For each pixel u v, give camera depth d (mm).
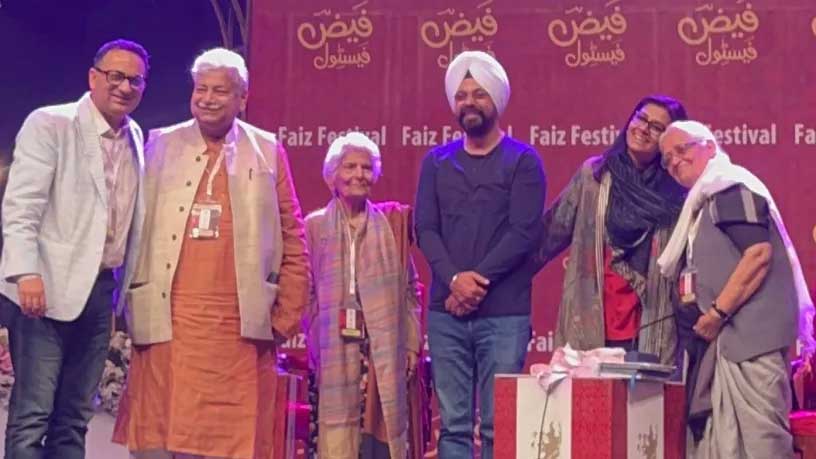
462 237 5559
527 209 5508
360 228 5809
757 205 4977
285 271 5039
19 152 4793
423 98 7566
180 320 4797
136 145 4973
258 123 7641
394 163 7555
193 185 4883
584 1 7504
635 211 5418
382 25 7621
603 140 7445
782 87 7348
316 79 7637
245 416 4828
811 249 7262
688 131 5242
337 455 5551
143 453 4820
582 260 5516
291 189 5102
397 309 5734
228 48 7883
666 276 5219
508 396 5000
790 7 7371
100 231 4801
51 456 4832
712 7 7422
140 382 4871
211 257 4820
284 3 7688
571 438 4852
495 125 5660
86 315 4832
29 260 4656
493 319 5480
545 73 7500
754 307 4930
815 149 7305
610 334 5461
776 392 4898
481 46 7555
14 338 4816
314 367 5902
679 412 5145
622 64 7453
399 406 5617
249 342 4867
